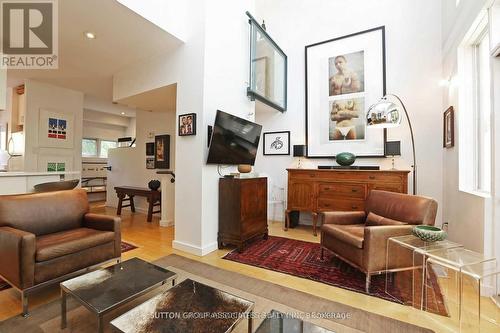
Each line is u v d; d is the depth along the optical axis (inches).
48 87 188.9
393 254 86.4
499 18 80.2
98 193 289.9
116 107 295.0
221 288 85.1
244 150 140.0
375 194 114.2
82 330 62.4
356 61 163.0
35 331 61.9
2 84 138.9
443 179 136.8
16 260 69.1
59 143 195.8
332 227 103.3
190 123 119.6
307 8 180.9
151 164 213.8
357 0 163.9
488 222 82.0
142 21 105.6
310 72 177.9
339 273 97.3
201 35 118.3
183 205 123.0
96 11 99.1
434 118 141.3
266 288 85.4
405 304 76.5
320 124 174.4
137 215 203.8
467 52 108.7
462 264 68.0
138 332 45.2
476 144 106.6
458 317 70.1
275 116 190.9
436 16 141.7
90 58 141.1
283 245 131.3
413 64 147.0
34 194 92.6
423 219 90.1
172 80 129.0
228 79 133.6
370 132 158.4
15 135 191.2
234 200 121.3
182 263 105.8
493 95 81.2
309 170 156.6
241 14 144.6
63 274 78.2
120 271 69.4
